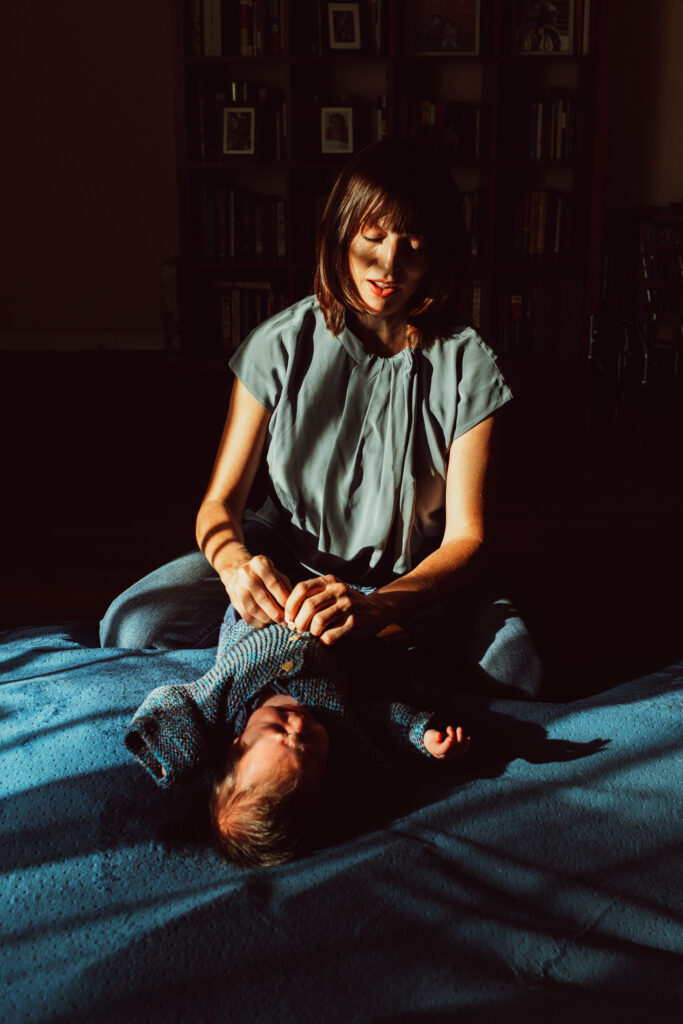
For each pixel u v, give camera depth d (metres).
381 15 4.98
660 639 2.48
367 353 1.68
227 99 5.12
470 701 1.64
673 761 1.48
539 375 5.27
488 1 4.98
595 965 1.11
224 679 1.43
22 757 1.43
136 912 1.18
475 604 1.77
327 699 1.42
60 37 5.44
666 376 5.22
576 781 1.44
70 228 5.74
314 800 1.31
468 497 1.70
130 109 5.54
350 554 1.79
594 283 5.24
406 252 1.53
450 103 5.15
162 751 1.33
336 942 1.13
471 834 1.32
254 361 1.73
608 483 3.66
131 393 4.91
